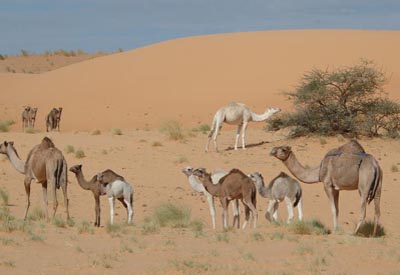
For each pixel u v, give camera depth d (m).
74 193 46.47
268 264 25.80
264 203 44.25
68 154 60.16
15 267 24.41
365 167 30.50
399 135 64.88
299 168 32.78
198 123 91.69
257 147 63.22
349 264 26.02
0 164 56.28
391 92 96.94
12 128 93.31
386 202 44.88
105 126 93.31
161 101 102.62
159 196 45.81
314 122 64.69
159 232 32.38
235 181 33.72
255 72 109.69
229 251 28.09
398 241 30.36
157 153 60.75
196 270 24.50
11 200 44.12
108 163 57.00
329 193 31.69
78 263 25.28
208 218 40.06
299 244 29.45
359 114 66.88
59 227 33.19
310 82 65.75
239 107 61.56
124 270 24.52
